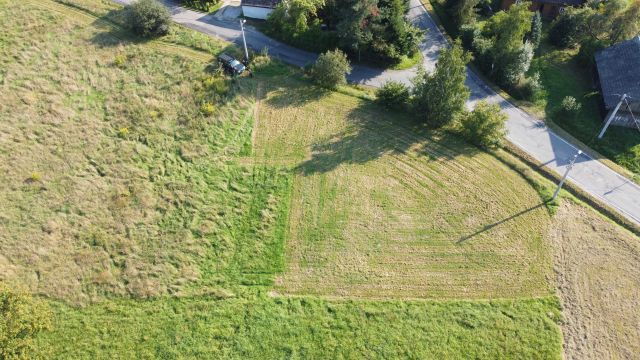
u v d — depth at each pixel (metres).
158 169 43.62
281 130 48.41
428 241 39.94
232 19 60.59
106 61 52.78
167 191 42.06
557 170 45.88
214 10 61.97
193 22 59.62
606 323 35.16
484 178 44.69
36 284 35.62
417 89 48.81
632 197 43.53
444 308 35.97
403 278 37.69
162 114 47.88
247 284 37.25
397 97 49.75
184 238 39.19
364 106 51.41
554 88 55.94
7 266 36.19
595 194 43.75
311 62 55.81
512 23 52.22
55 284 35.75
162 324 34.59
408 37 56.47
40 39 54.28
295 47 57.69
